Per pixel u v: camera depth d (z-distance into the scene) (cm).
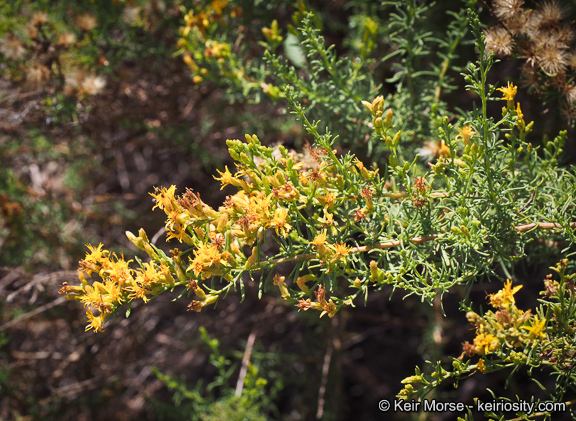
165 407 316
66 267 330
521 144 165
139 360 373
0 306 342
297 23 233
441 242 155
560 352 150
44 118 299
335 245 147
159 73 310
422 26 292
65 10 299
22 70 279
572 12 244
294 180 149
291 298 147
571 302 144
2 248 327
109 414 366
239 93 259
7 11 280
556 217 159
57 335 359
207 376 430
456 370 146
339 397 341
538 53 185
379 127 153
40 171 407
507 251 163
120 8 297
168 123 321
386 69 320
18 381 343
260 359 338
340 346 343
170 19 292
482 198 158
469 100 315
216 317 378
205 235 148
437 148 202
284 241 148
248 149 149
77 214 346
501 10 189
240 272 145
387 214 157
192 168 379
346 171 150
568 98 188
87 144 329
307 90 223
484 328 143
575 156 268
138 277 144
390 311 408
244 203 146
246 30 283
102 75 291
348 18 334
